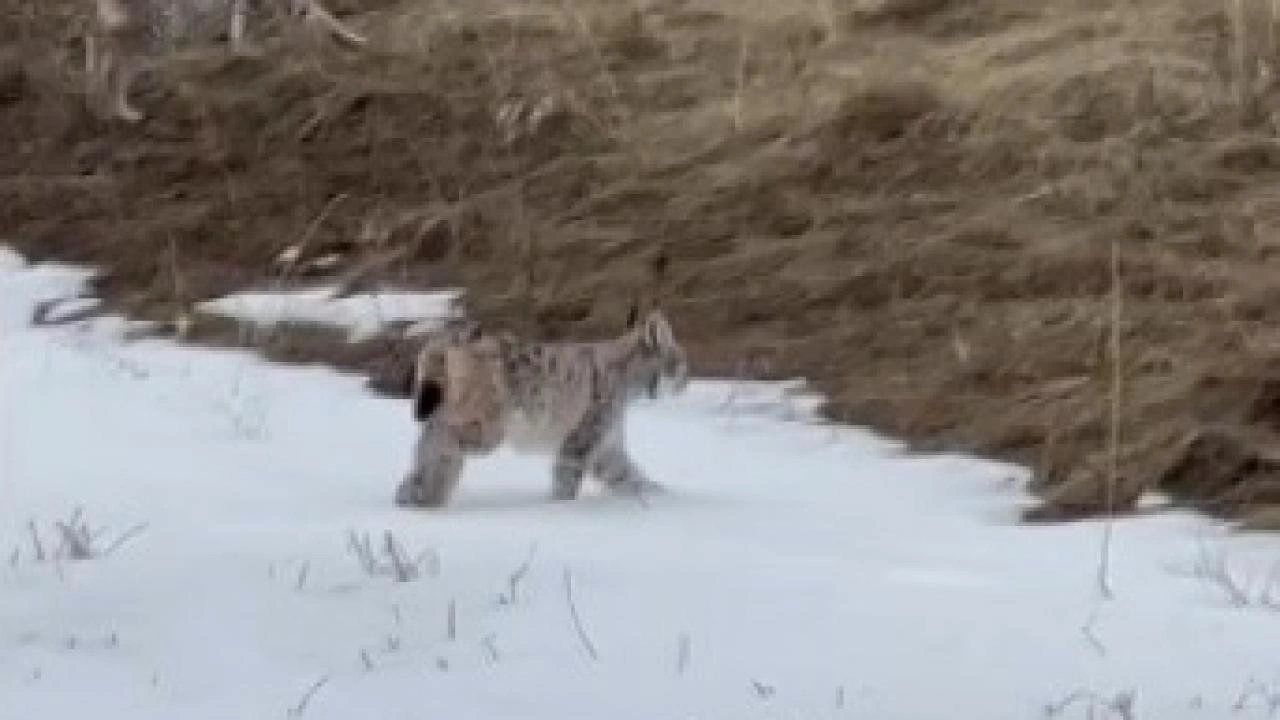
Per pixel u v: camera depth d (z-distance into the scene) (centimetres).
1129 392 1928
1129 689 1230
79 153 3114
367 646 1319
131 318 2562
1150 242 2298
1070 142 2570
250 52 3272
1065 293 2216
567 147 2841
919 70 2858
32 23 3584
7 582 1449
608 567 1463
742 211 2559
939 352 2144
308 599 1398
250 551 1503
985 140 2605
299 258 2664
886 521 1667
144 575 1455
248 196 2866
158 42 3303
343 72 3152
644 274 2438
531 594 1402
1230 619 1358
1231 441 1775
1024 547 1580
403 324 2411
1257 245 2262
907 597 1402
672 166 2725
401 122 2970
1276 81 2623
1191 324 2073
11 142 3194
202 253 2747
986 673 1256
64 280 2723
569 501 1700
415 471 1678
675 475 1831
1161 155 2491
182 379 2247
